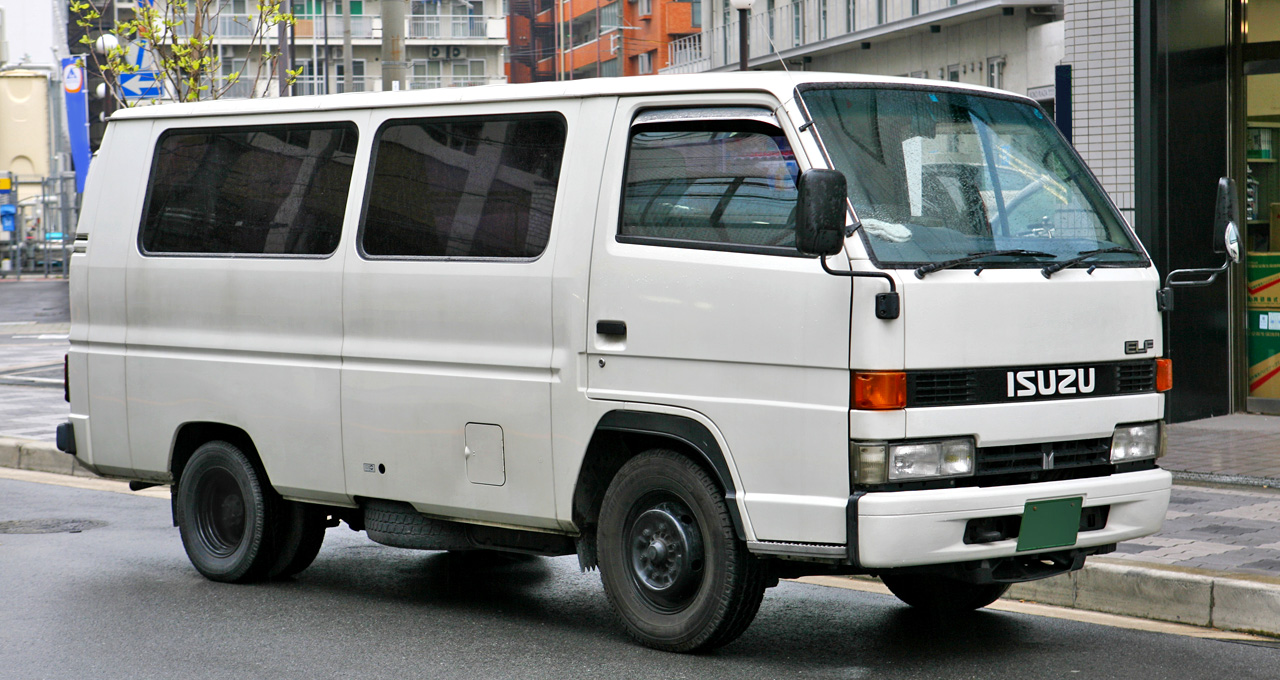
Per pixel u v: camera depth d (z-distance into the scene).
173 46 15.11
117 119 7.82
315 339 6.70
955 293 5.11
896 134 5.46
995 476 5.28
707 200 5.47
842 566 5.39
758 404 5.24
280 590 7.14
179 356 7.30
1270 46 12.41
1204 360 12.63
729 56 36.12
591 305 5.71
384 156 6.57
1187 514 8.27
